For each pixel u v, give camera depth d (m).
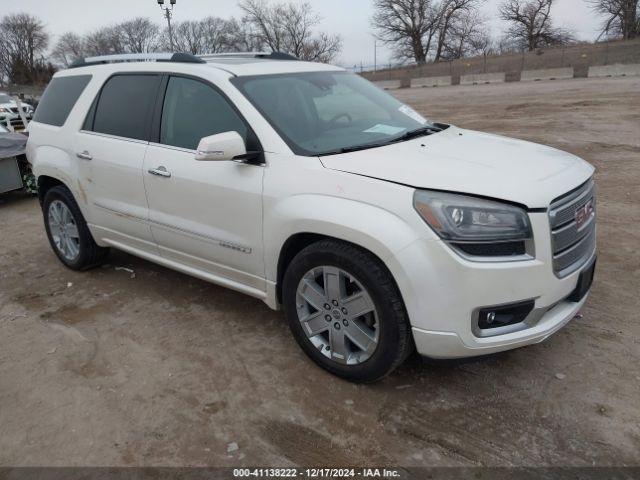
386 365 2.91
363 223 2.75
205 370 3.38
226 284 3.73
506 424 2.79
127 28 75.75
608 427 2.73
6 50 76.12
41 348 3.73
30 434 2.88
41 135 4.91
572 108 15.98
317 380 3.22
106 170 4.20
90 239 4.81
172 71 3.87
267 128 3.28
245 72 3.67
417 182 2.73
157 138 3.89
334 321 3.10
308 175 3.03
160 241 4.02
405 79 42.56
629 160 8.56
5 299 4.55
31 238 6.30
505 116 15.52
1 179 8.02
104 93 4.38
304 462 2.62
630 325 3.63
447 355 2.76
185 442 2.78
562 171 2.96
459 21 63.66
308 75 3.96
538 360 3.31
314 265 3.07
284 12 68.56
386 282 2.79
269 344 3.65
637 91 19.44
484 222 2.61
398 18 64.00
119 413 3.02
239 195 3.32
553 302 2.79
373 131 3.58
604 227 5.53
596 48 44.47
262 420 2.91
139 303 4.34
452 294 2.63
